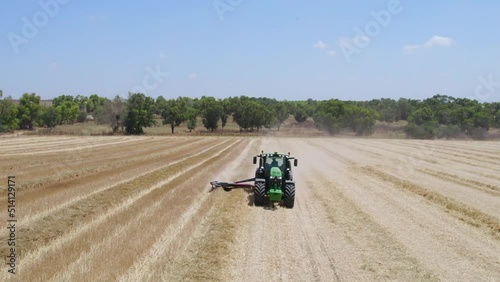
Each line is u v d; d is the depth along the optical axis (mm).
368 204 15328
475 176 23344
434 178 22344
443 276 8625
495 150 42094
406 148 43812
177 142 48875
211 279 8062
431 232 11727
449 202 15773
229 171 23281
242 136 69562
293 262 9164
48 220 11633
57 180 18641
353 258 9523
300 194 17125
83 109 140750
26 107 91312
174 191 16391
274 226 11969
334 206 14859
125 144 44344
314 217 13172
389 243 10641
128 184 17812
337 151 39219
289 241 10625
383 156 34562
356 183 20266
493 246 10578
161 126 100688
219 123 114562
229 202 14812
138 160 28109
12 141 47281
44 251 8992
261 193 14297
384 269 8906
